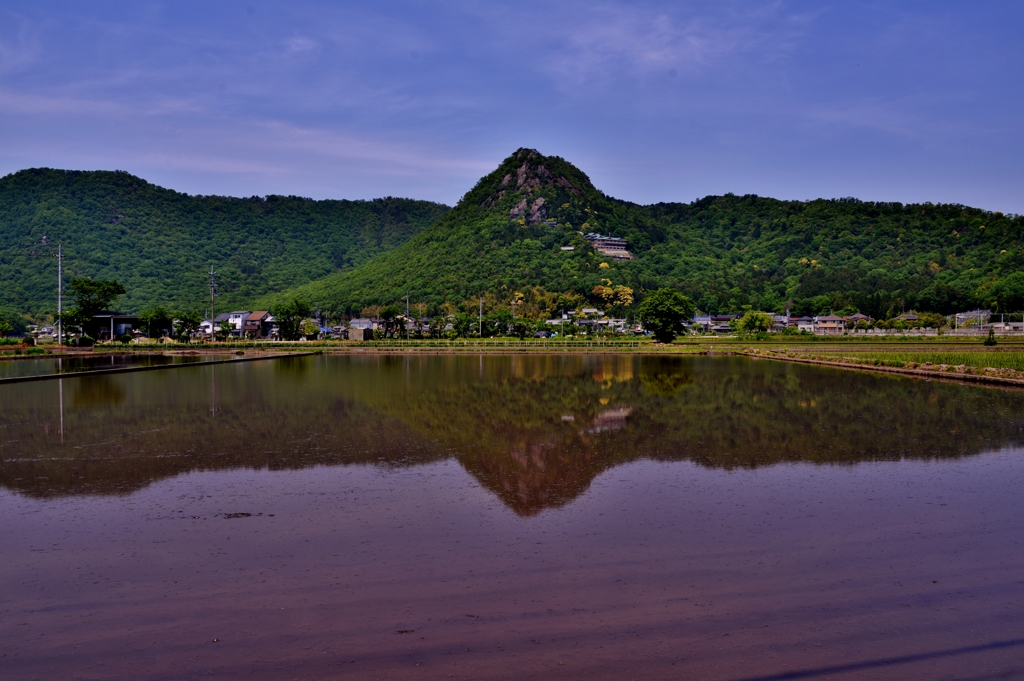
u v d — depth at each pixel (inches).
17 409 1099.9
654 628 363.6
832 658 336.8
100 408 1113.4
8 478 646.5
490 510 552.4
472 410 1107.9
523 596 398.3
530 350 3272.6
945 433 900.0
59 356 2709.2
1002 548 473.7
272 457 737.0
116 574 426.9
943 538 492.4
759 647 345.7
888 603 392.5
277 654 338.0
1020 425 964.6
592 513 545.3
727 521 527.8
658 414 1067.3
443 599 394.6
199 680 317.7
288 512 546.0
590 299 6732.3
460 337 4697.3
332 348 3440.0
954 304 6166.3
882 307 6245.1
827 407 1152.8
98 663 331.3
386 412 1077.1
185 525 514.9
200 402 1194.6
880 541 485.7
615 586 411.5
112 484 625.6
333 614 377.1
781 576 426.6
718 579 421.7
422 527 511.5
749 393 1368.1
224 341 4288.9
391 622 368.2
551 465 706.2
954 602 394.0
